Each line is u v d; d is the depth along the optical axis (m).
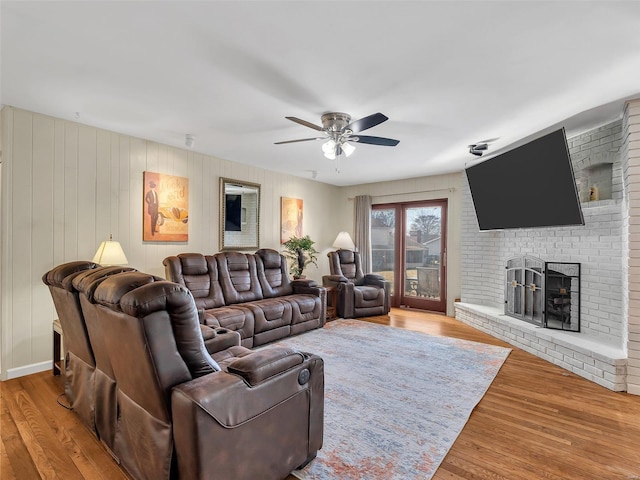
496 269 5.06
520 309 4.37
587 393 2.75
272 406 1.61
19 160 3.01
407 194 6.25
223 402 1.41
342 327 4.85
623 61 2.16
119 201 3.70
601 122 3.29
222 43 1.99
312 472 1.78
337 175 5.97
